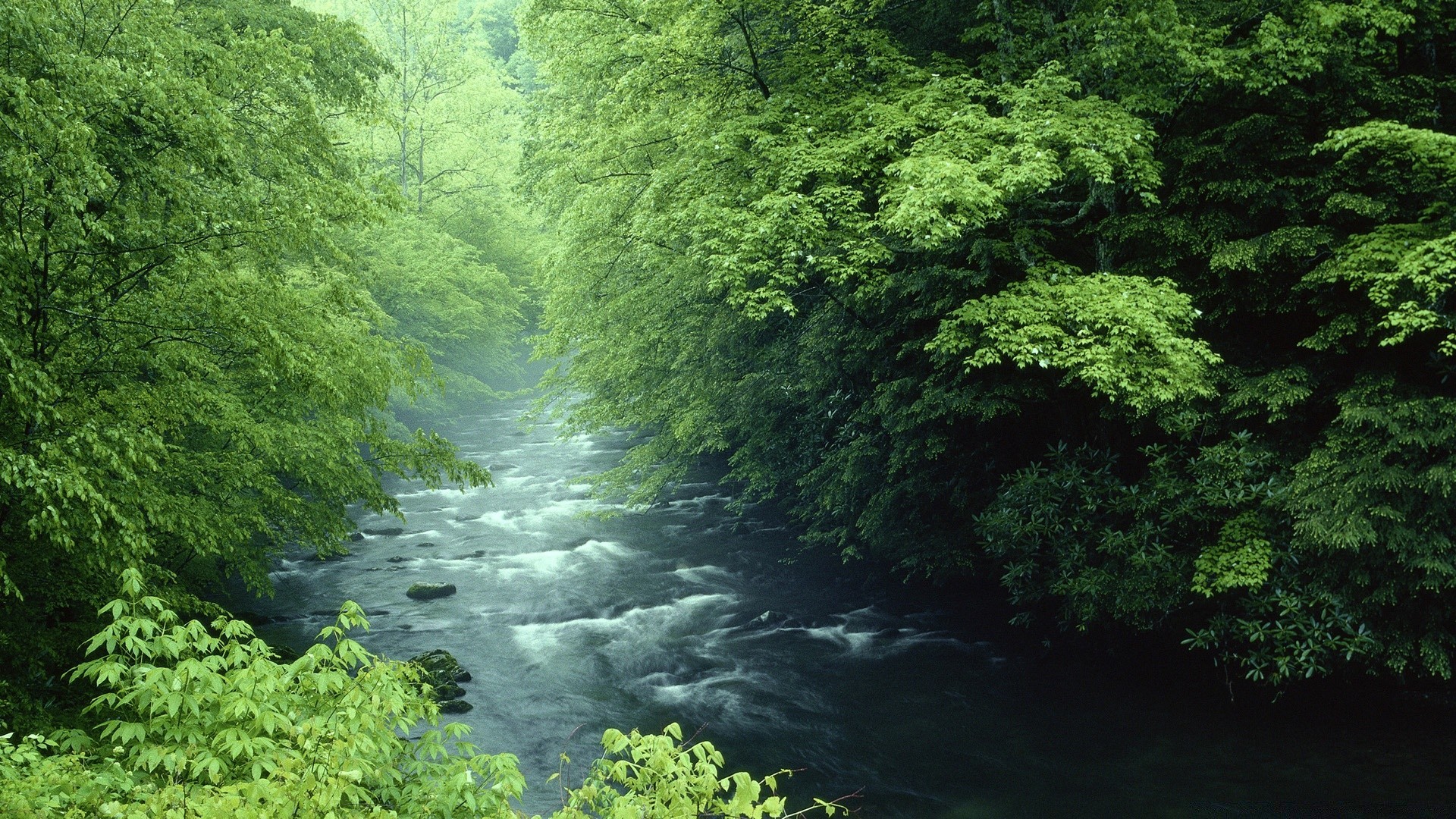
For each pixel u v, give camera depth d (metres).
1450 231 8.58
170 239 7.88
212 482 10.29
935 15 13.77
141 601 4.44
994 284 11.65
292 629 14.05
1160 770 9.48
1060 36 11.21
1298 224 9.86
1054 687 11.72
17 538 7.61
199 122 7.49
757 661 13.05
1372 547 9.22
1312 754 9.52
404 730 4.84
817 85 11.72
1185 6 11.33
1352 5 9.70
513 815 4.65
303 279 14.98
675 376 17.97
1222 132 10.62
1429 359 9.20
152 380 9.10
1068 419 12.73
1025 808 8.92
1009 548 12.90
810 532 16.56
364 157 16.75
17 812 3.56
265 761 4.04
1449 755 9.16
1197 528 10.86
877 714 11.23
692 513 21.66
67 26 7.30
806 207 10.17
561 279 20.30
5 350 5.96
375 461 12.27
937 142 9.78
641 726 11.02
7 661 7.30
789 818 4.53
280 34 9.78
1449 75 10.41
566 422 20.52
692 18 11.61
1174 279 10.88
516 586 16.55
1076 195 12.22
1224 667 11.43
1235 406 10.24
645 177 16.53
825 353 14.48
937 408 12.00
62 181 6.51
